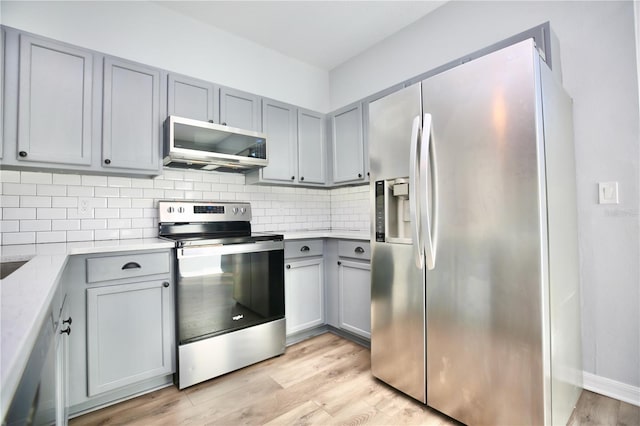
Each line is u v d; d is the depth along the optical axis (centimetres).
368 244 234
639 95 164
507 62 136
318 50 309
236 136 235
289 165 281
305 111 296
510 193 135
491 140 140
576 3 184
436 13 253
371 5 246
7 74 163
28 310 56
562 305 146
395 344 179
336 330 273
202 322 195
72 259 158
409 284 171
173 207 233
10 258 129
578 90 182
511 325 134
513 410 133
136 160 202
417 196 163
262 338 221
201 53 261
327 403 171
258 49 296
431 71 228
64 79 179
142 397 178
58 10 200
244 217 268
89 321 162
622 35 170
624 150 169
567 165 163
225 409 167
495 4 219
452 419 157
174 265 191
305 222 324
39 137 170
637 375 165
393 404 170
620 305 170
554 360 135
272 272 231
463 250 149
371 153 193
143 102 205
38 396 68
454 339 152
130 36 227
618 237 170
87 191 206
